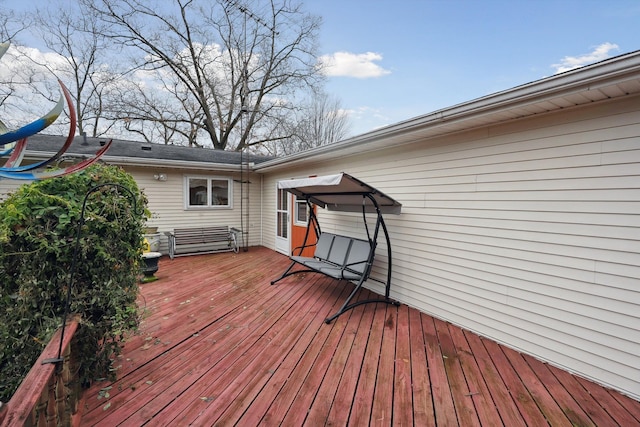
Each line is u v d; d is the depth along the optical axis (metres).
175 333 3.10
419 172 3.81
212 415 1.94
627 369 2.22
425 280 3.74
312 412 1.98
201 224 7.82
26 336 1.77
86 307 1.98
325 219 5.81
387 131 3.59
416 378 2.38
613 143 2.27
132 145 8.30
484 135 3.09
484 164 3.10
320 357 2.66
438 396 2.17
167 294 4.35
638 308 2.18
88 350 2.00
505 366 2.58
